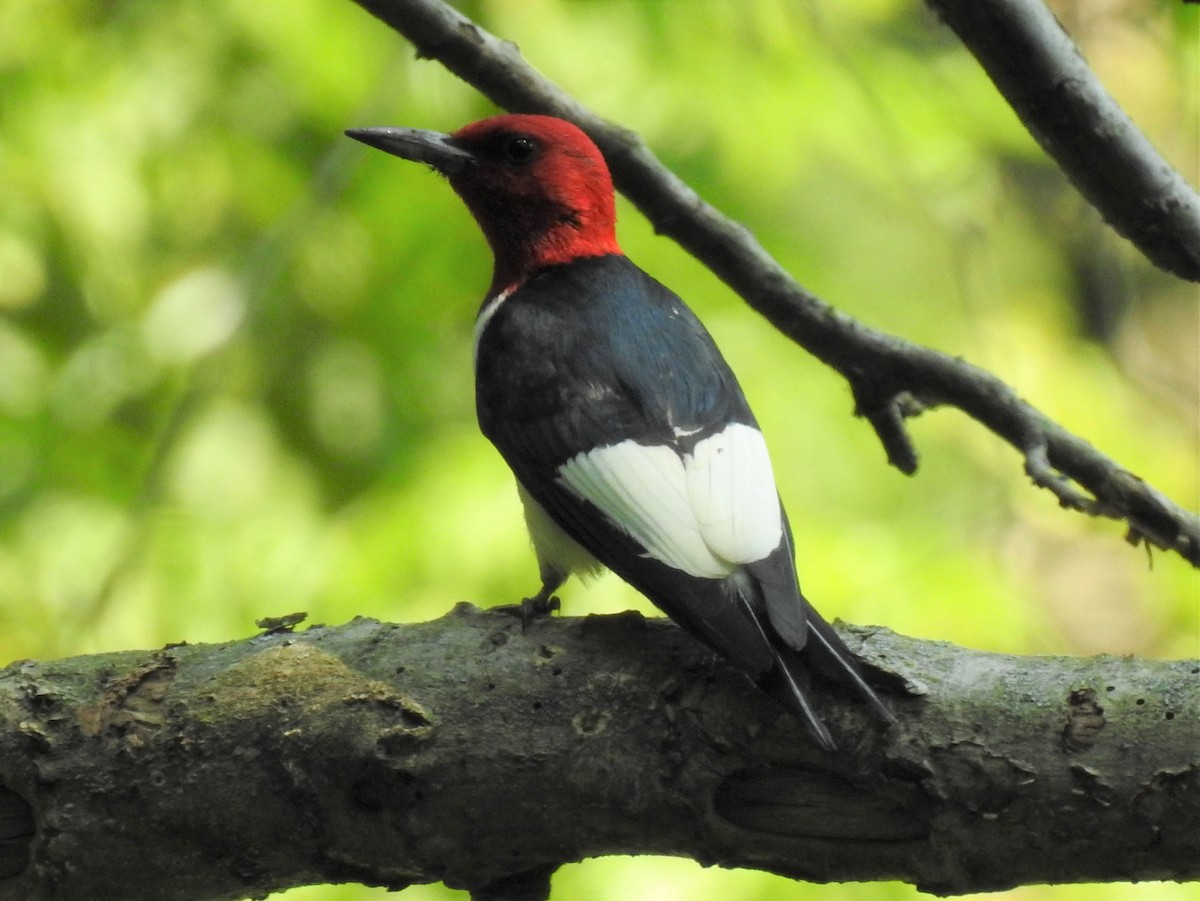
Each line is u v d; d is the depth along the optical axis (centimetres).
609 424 655
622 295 738
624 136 812
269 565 1219
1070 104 670
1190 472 1584
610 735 543
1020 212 1789
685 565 586
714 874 1038
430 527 1176
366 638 573
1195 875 512
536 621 573
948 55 1429
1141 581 1636
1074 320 1805
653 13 1327
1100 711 517
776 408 1334
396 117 1299
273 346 1361
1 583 1248
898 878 537
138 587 1198
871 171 1364
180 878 559
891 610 1165
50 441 1303
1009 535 1648
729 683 544
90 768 554
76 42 1291
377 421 1397
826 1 1355
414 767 544
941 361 775
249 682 561
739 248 796
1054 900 1138
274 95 1323
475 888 566
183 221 1358
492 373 699
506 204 816
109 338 1319
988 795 517
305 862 559
